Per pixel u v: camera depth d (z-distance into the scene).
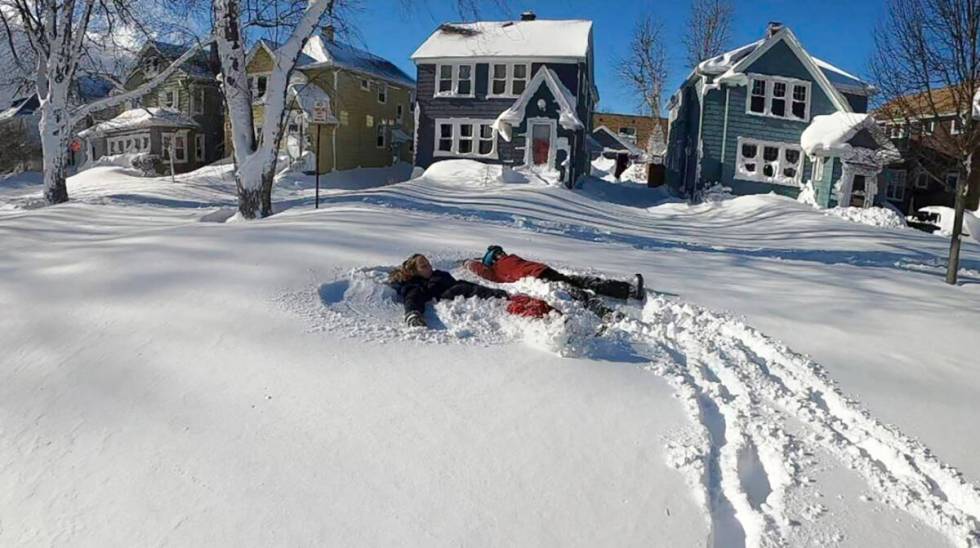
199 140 39.81
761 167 26.75
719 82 26.16
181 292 5.03
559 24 31.81
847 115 25.25
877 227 18.25
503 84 30.70
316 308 4.86
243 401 3.43
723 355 4.61
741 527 2.72
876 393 4.05
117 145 41.53
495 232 9.81
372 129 37.59
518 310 5.05
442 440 3.15
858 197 25.16
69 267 5.85
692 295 6.27
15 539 2.47
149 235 7.70
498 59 30.06
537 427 3.32
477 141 30.75
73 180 31.77
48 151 18.77
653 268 7.71
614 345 4.64
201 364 3.84
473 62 30.52
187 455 2.95
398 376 3.81
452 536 2.51
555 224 13.84
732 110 26.38
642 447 3.19
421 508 2.66
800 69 26.69
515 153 28.36
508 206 18.08
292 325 4.46
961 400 3.99
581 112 31.88
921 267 10.66
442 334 4.61
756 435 3.42
